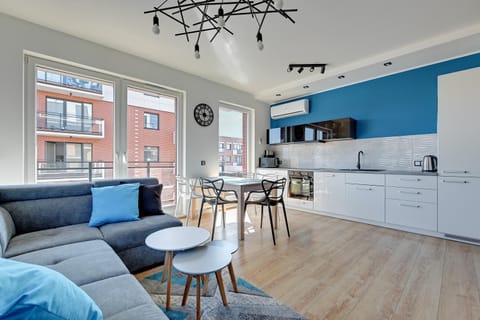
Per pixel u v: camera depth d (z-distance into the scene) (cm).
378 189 341
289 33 273
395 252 250
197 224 353
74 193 234
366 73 375
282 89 464
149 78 349
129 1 222
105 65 307
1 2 223
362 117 410
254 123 529
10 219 190
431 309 158
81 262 141
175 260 152
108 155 324
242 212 288
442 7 226
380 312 155
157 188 270
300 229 330
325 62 353
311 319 148
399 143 367
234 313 154
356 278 197
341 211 382
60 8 232
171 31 272
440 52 301
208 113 432
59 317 63
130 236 200
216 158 444
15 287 61
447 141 281
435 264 221
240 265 221
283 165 539
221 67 375
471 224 266
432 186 293
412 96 354
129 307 103
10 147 246
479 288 181
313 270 211
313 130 450
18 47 249
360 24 255
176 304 163
